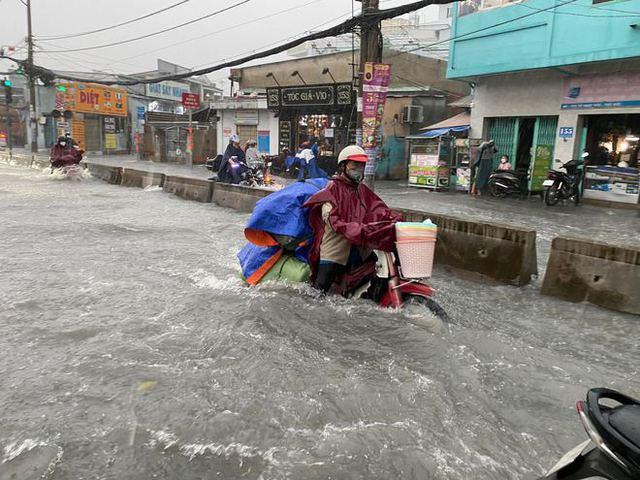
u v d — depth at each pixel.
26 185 16.81
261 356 3.74
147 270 6.24
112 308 4.84
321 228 4.86
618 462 1.56
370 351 3.86
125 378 3.41
